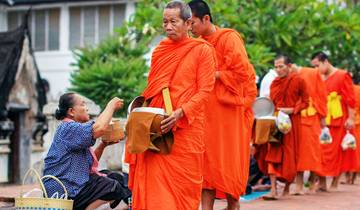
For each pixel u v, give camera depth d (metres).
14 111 21.42
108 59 22.05
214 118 8.20
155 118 6.54
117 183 7.66
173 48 6.88
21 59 21.50
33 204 6.82
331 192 12.86
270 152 11.15
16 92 21.38
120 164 14.28
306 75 12.02
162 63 6.86
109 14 29.14
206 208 8.25
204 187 8.20
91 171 7.71
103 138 7.75
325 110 12.05
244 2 18.78
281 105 11.39
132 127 6.59
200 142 6.82
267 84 12.24
